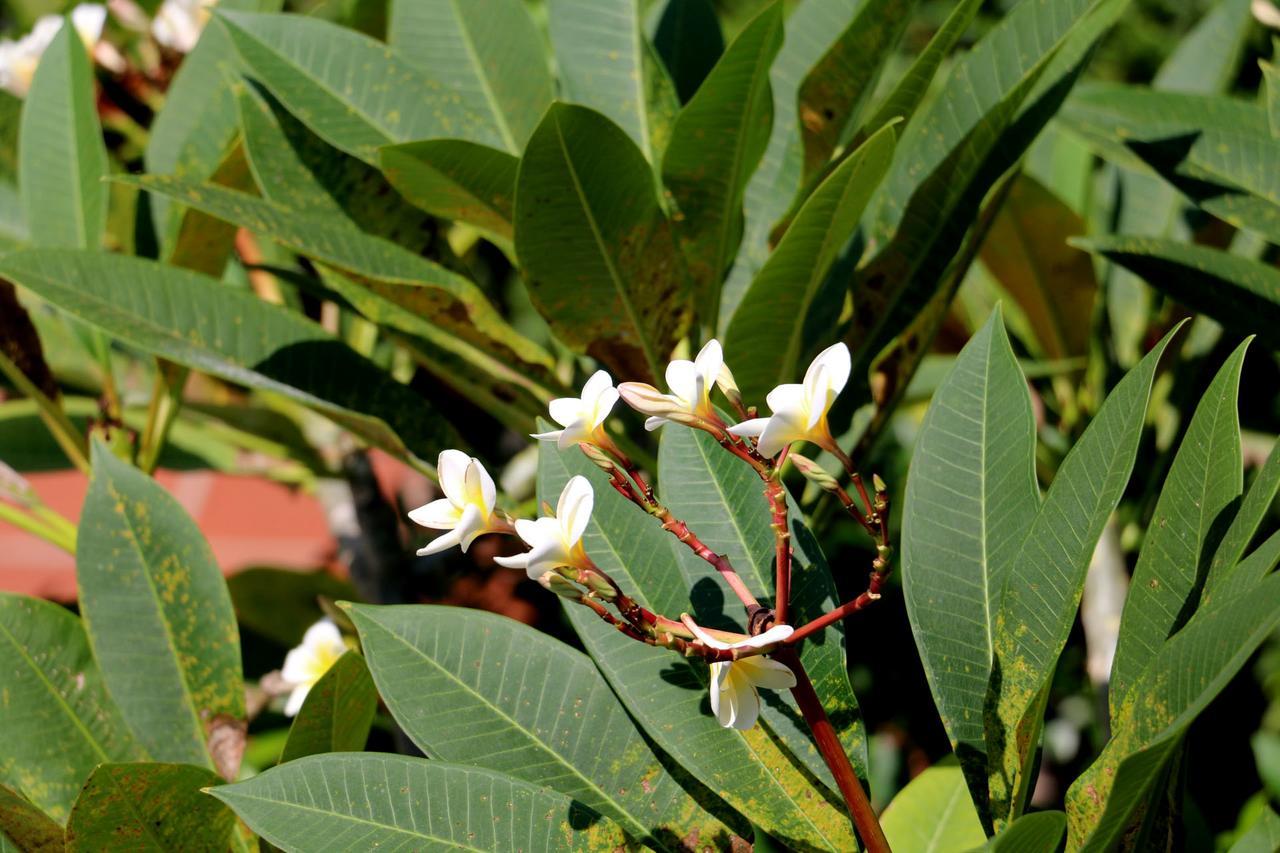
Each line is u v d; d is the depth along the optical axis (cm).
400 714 167
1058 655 157
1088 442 161
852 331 193
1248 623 145
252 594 233
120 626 180
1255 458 233
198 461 241
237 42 196
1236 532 156
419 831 161
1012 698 160
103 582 181
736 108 180
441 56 205
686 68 217
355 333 229
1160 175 194
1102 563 208
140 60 249
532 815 162
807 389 152
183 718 179
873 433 195
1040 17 188
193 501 564
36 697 179
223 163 202
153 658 180
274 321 192
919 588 166
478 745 167
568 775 167
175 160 213
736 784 163
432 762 162
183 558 182
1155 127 196
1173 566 160
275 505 560
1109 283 221
